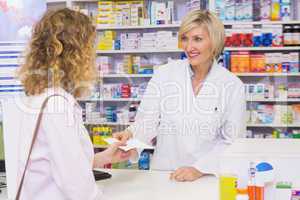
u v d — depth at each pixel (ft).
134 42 15.42
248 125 14.80
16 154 6.23
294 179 5.23
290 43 14.43
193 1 15.10
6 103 6.23
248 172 5.19
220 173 5.27
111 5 15.43
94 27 5.35
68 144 4.79
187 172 7.07
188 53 7.95
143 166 14.71
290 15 14.80
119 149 6.98
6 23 14.70
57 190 4.92
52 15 5.12
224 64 14.66
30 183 4.98
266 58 14.66
